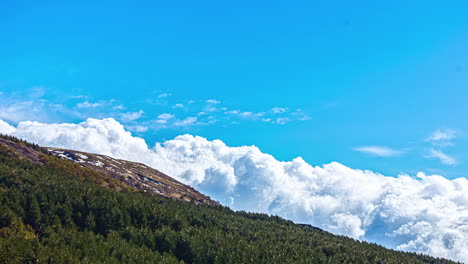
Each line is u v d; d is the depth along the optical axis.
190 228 159.00
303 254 155.38
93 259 114.50
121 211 153.12
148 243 141.00
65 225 135.25
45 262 105.12
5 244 105.81
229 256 140.25
